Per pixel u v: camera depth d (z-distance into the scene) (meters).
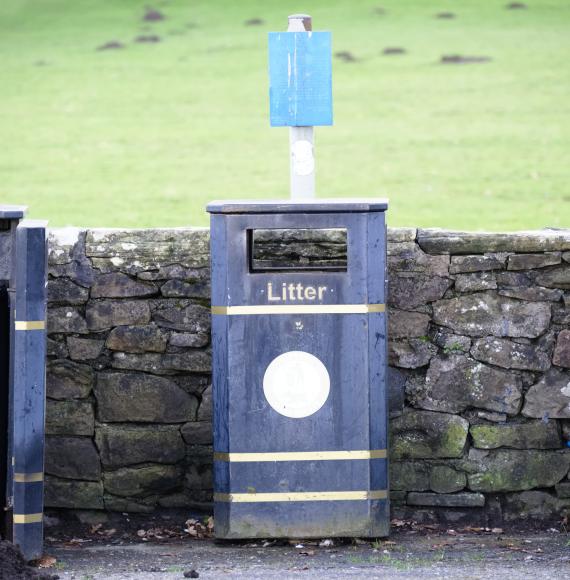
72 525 12.68
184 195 42.53
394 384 12.48
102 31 92.19
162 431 12.63
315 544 11.32
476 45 80.69
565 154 50.19
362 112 63.19
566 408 12.38
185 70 76.56
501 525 12.40
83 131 59.44
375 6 98.62
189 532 12.30
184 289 12.49
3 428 10.75
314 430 10.97
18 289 10.33
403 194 42.88
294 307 10.90
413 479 12.52
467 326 12.41
